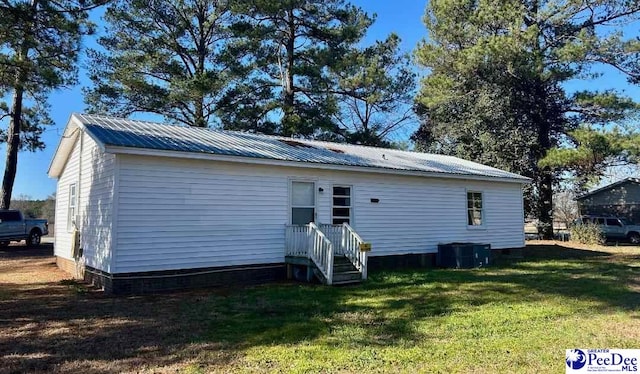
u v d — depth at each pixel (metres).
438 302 8.09
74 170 12.98
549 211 24.52
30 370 4.60
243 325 6.41
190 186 9.98
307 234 10.80
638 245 22.83
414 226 14.28
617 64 21.66
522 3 23.14
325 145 15.51
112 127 10.58
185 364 4.76
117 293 8.90
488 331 6.07
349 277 10.48
